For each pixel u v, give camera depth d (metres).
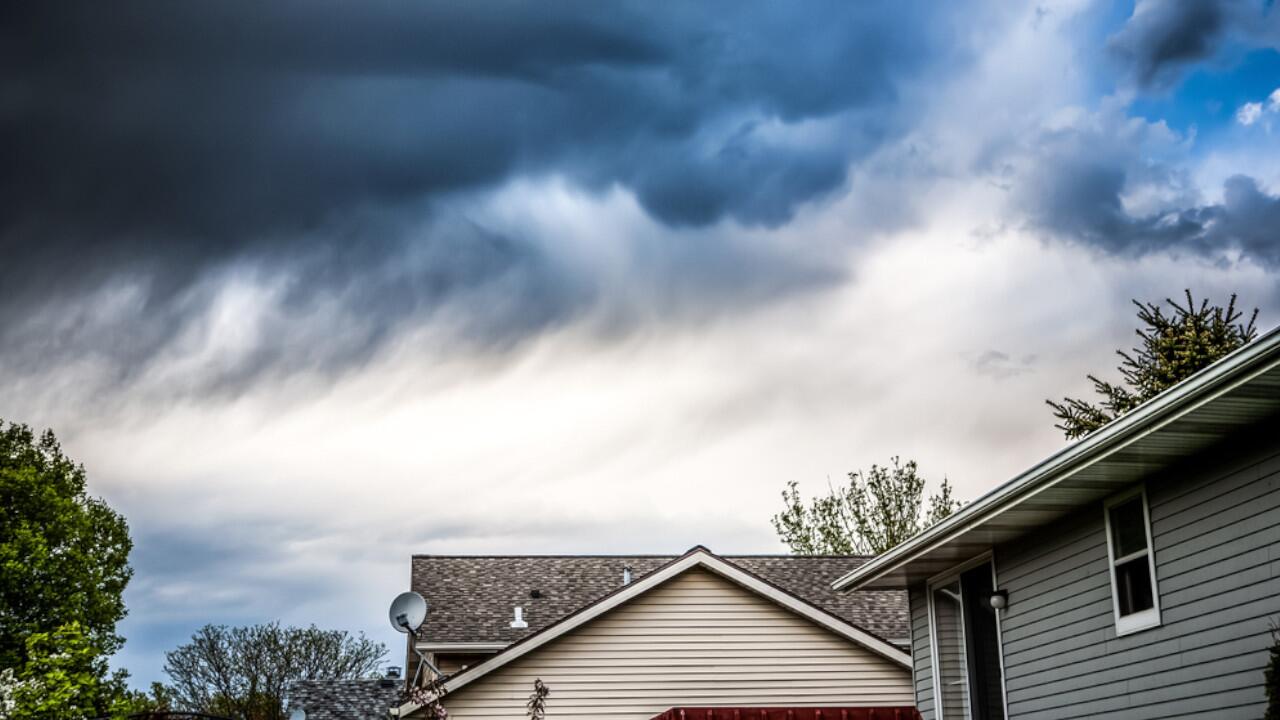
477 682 22.16
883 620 25.22
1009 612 15.64
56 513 34.94
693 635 23.03
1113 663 13.29
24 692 20.72
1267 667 10.20
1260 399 10.54
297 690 33.12
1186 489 12.23
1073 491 13.43
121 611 35.72
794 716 15.77
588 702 22.33
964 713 16.92
